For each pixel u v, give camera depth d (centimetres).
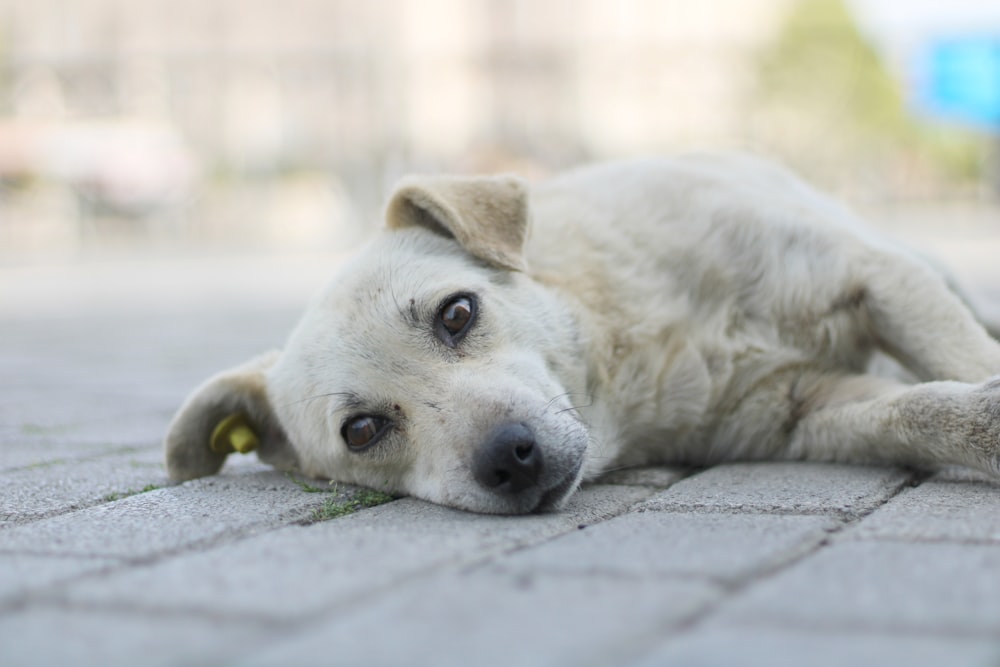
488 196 132
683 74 639
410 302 124
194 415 130
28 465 137
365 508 119
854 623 91
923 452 121
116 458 139
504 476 115
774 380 132
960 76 618
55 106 677
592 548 104
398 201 132
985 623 91
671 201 137
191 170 673
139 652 91
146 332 281
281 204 676
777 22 691
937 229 598
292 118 666
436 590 97
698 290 134
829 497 114
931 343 129
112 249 666
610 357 130
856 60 686
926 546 101
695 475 126
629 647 90
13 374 211
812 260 132
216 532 110
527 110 635
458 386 121
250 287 404
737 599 95
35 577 102
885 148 760
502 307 126
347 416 124
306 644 91
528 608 94
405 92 644
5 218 657
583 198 139
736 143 646
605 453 129
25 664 91
